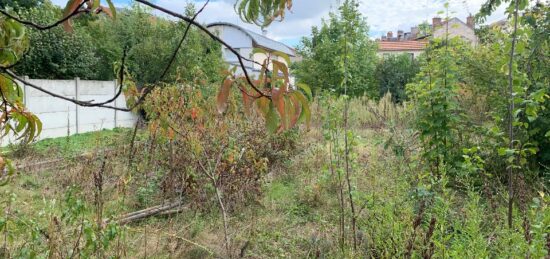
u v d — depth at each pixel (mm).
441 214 2771
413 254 2605
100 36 16828
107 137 8992
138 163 5270
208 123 4438
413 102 5840
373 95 17016
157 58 13000
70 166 5707
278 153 6363
